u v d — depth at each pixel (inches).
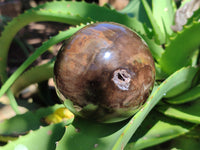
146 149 9.5
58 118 10.1
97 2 24.3
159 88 7.4
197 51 10.1
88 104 6.8
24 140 8.2
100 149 7.2
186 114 9.1
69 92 6.9
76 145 7.3
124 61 6.6
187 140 9.5
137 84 6.7
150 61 7.1
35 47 20.7
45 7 11.0
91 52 6.6
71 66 6.7
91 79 6.5
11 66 18.8
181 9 11.0
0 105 13.3
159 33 10.6
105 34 6.8
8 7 23.5
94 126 7.8
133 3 13.6
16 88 12.5
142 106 7.3
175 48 9.1
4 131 9.6
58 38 9.0
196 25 8.3
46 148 8.1
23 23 11.1
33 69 11.5
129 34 7.1
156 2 11.9
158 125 9.2
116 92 6.6
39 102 13.6
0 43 11.7
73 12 10.8
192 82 9.4
